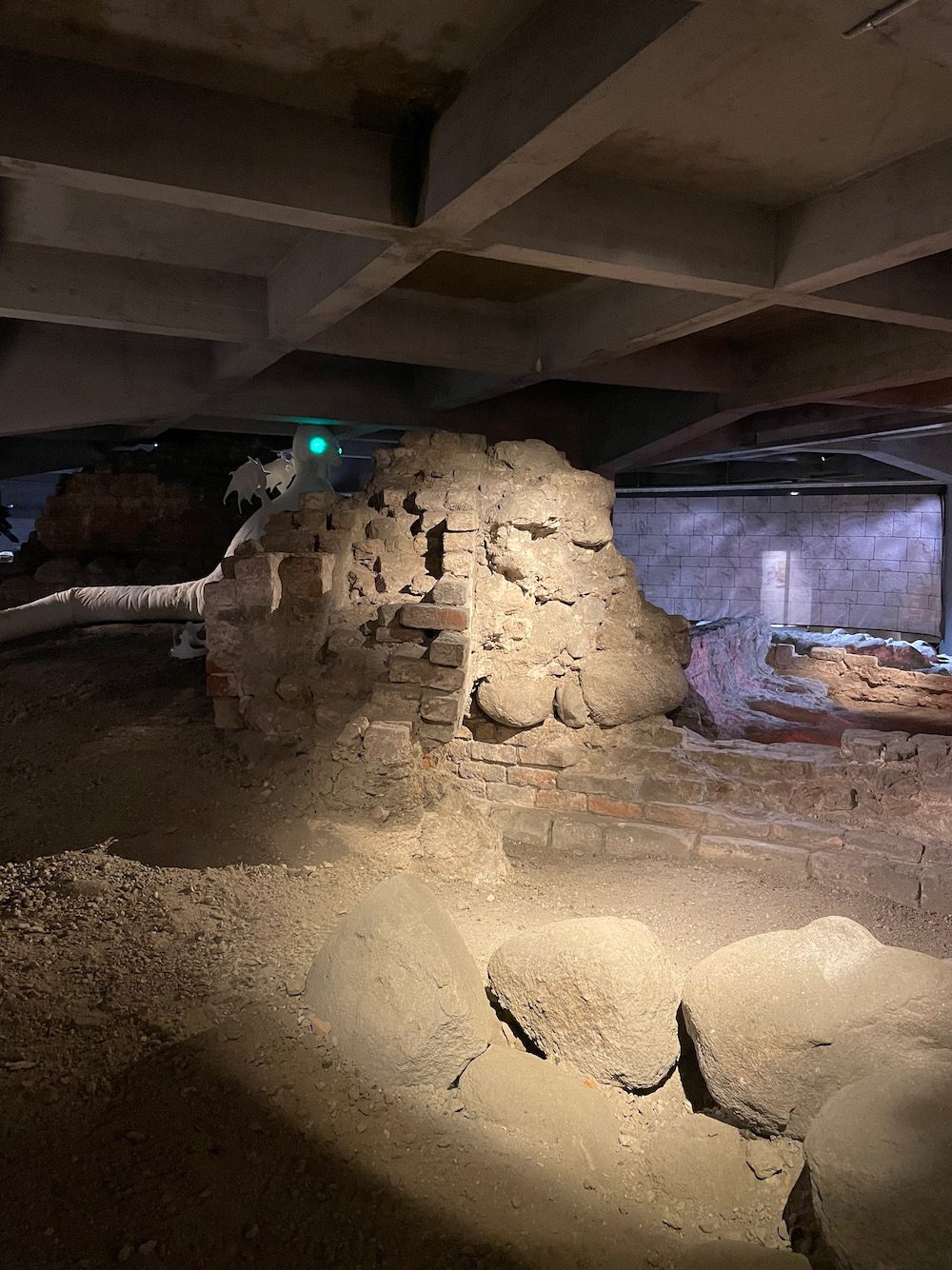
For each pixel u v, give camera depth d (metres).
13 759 5.57
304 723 5.35
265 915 3.82
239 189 4.03
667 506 19.36
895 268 5.69
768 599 18.83
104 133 3.79
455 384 9.12
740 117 4.07
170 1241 2.13
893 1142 2.28
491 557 5.44
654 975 3.10
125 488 10.88
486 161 3.68
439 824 4.74
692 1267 2.29
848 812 4.88
